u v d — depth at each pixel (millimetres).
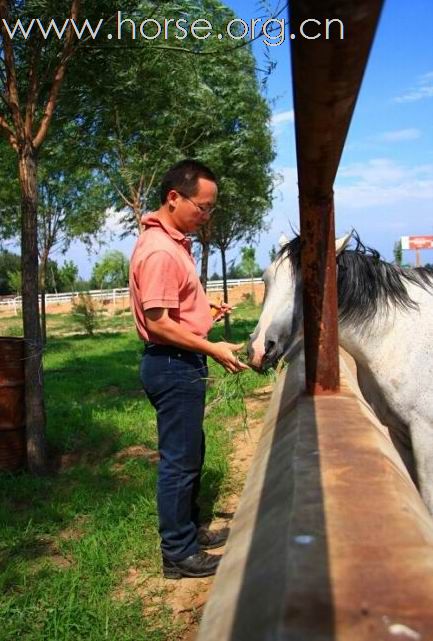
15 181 14742
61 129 7906
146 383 2973
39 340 5363
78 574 3301
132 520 4039
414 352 2672
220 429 6305
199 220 2891
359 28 572
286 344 2727
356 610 646
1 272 52250
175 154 10148
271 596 712
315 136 924
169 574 3199
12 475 5129
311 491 996
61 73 5215
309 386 1803
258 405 7309
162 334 2754
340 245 2668
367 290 2723
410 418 2695
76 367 12008
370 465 1118
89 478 5105
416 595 672
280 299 2725
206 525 3936
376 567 731
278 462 1298
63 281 46406
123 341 18219
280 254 2822
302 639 607
